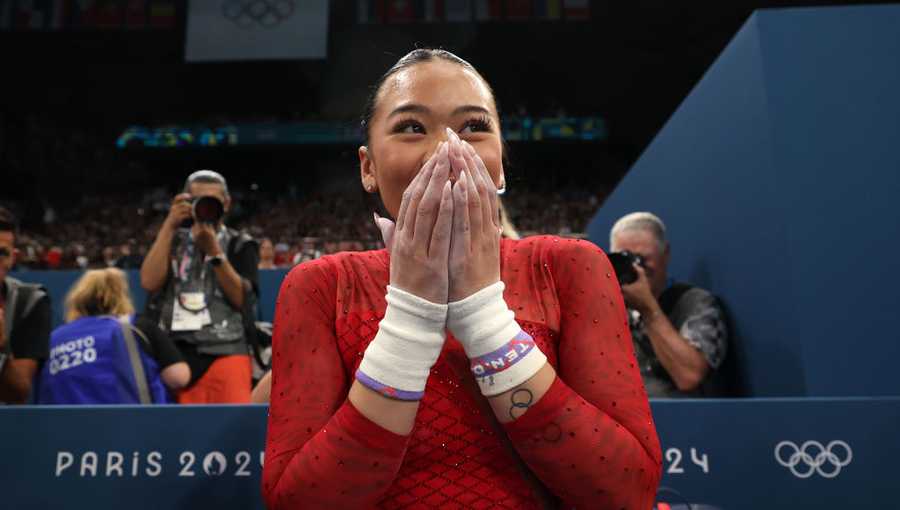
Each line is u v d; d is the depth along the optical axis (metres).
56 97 18.44
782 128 2.03
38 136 17.83
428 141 0.74
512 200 17.02
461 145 0.66
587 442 0.64
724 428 1.19
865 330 1.89
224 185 2.59
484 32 16.33
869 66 2.06
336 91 18.58
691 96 2.84
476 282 0.66
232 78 18.14
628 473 0.65
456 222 0.65
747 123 2.21
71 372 1.99
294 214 16.80
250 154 19.44
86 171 18.39
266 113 19.45
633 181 3.88
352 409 0.64
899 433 1.18
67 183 17.92
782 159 2.01
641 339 2.48
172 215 2.41
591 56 17.31
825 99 2.04
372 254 0.80
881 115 2.03
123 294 2.27
